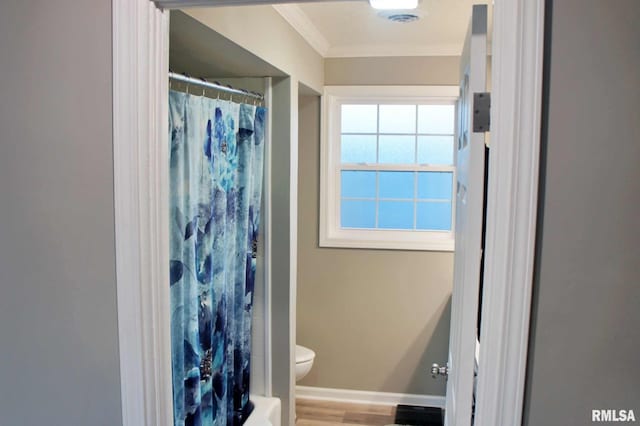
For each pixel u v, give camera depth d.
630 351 1.00
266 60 2.33
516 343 1.04
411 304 3.79
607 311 1.00
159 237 1.24
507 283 1.04
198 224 2.12
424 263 3.74
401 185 3.87
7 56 1.21
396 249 3.76
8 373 1.31
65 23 1.17
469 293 1.28
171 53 2.16
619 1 0.94
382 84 3.69
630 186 0.97
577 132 0.98
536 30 0.97
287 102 2.80
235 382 2.75
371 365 3.87
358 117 3.88
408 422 3.58
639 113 0.95
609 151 0.97
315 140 3.79
